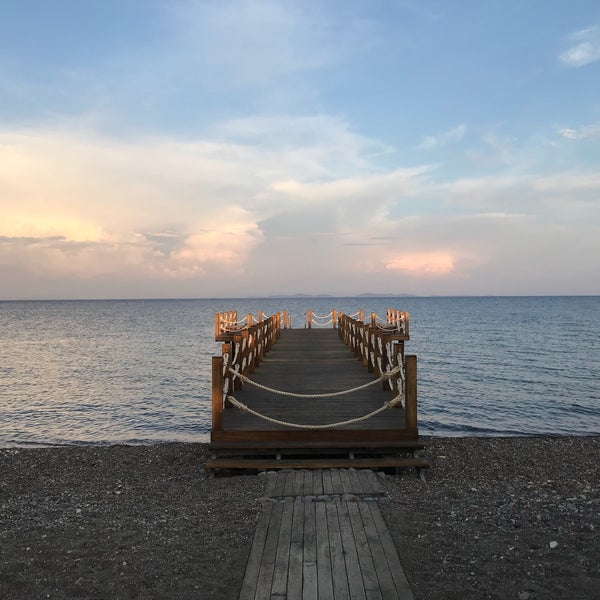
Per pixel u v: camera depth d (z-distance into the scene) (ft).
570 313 333.42
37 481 30.68
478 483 27.68
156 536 18.89
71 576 15.69
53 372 97.71
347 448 27.78
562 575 15.19
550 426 54.29
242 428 28.60
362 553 16.29
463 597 13.99
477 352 121.60
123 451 38.78
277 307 562.66
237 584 14.99
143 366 105.29
